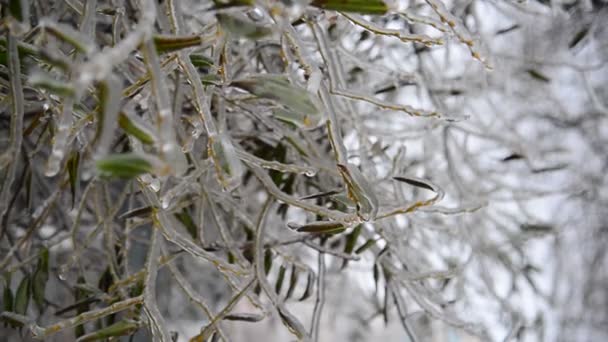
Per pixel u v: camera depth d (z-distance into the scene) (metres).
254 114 1.17
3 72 0.98
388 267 1.19
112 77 0.76
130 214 1.01
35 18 1.07
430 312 1.19
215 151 0.85
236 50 1.23
